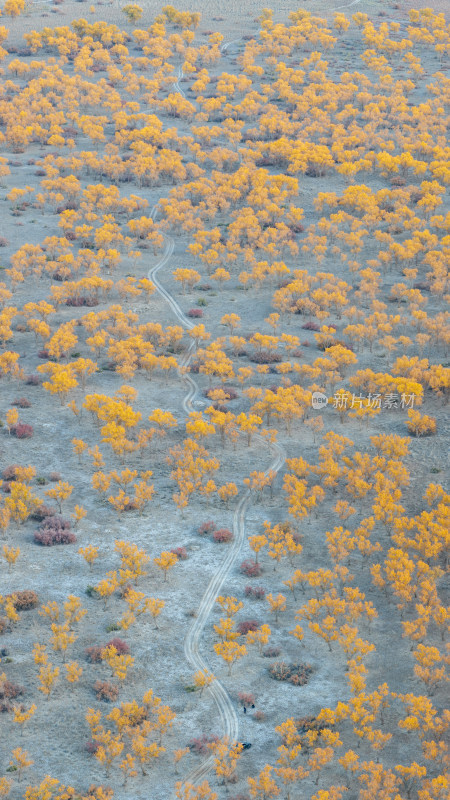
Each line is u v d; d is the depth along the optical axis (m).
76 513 83.12
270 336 117.06
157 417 95.12
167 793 57.38
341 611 70.44
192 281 132.00
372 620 72.69
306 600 74.69
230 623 69.00
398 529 81.50
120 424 96.62
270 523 84.62
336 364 106.62
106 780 58.28
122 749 60.09
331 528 83.88
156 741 61.44
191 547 81.12
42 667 64.38
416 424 97.56
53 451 94.88
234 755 58.06
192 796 56.84
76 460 93.56
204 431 93.31
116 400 102.94
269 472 89.56
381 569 78.31
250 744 61.19
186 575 77.62
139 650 69.12
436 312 125.75
